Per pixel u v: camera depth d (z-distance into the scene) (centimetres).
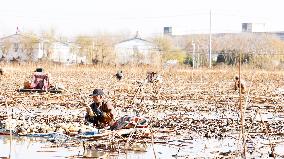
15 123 2217
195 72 8562
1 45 13388
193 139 2084
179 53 13400
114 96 3978
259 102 3794
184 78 7562
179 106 3372
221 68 9712
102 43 13062
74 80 6372
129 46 14325
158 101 3697
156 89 4803
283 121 2666
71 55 13238
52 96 3891
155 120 2602
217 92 4675
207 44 14288
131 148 1864
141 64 10525
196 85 5784
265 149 1866
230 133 2238
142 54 12462
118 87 5125
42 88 4241
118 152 1773
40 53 13325
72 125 2200
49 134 2078
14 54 13362
